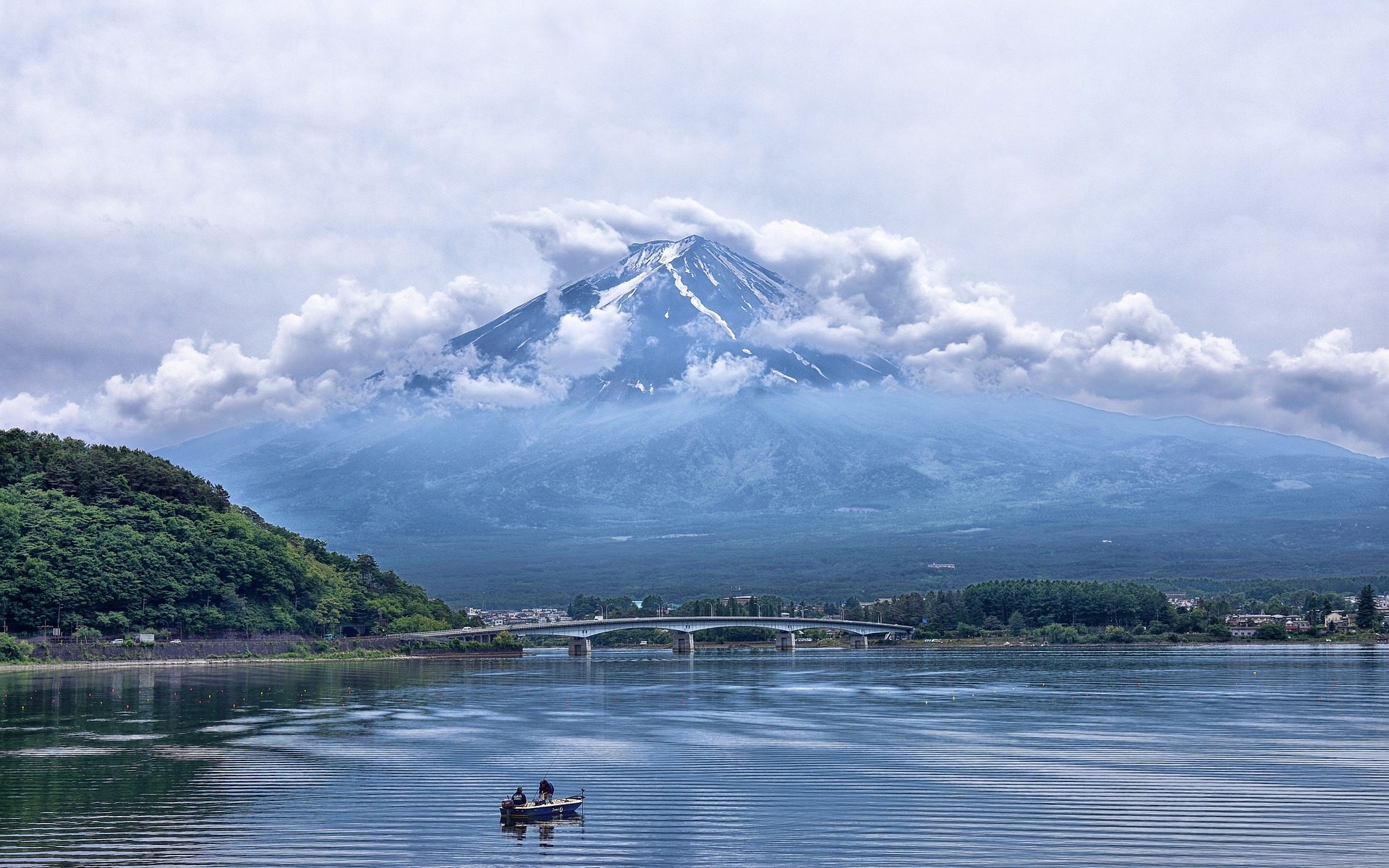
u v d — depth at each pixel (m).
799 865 104.25
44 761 155.00
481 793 133.62
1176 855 106.12
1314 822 117.12
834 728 190.12
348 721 199.25
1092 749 164.12
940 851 108.19
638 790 135.38
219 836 113.88
